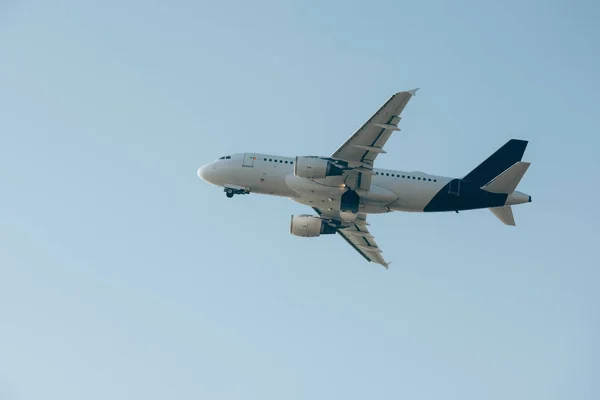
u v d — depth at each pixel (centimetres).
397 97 9862
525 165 11000
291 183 11306
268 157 11706
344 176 10956
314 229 12194
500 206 11388
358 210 11325
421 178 11400
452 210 11500
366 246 12656
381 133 10344
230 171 11644
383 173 11450
